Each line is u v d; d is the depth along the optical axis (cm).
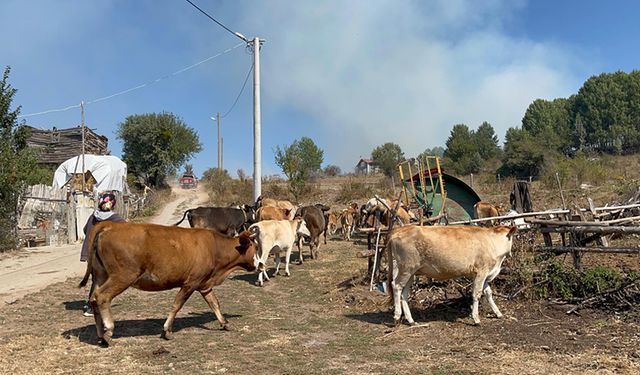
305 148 4169
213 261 807
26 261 1652
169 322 779
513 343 716
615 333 736
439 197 1703
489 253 816
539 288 914
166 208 4119
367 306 967
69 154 4378
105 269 727
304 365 660
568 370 609
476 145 7050
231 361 678
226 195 4169
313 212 1566
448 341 744
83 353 707
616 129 7312
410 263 820
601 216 1221
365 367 649
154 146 5859
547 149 4425
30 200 2370
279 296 1099
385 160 5322
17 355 695
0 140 1925
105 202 917
